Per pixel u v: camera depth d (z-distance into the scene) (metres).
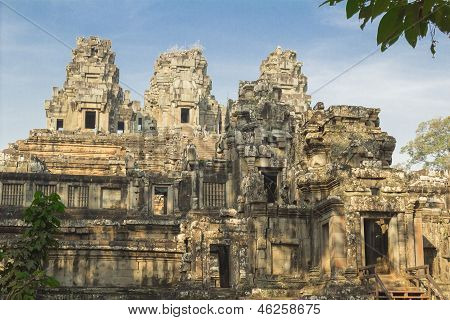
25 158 72.44
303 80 103.00
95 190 66.62
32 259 25.95
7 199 65.69
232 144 63.97
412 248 46.34
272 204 51.56
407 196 47.41
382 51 10.54
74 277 51.16
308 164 54.34
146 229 59.56
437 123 82.38
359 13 10.46
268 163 61.19
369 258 48.53
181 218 62.12
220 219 51.09
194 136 95.44
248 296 46.97
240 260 49.94
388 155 54.28
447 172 60.56
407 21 10.16
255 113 63.31
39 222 26.55
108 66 105.38
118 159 82.06
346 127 54.09
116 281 51.78
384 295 42.81
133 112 107.94
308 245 51.00
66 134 88.31
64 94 106.00
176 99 107.12
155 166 87.88
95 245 51.81
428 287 42.34
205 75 112.25
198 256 49.50
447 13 10.10
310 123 54.31
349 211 46.38
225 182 64.00
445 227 54.62
